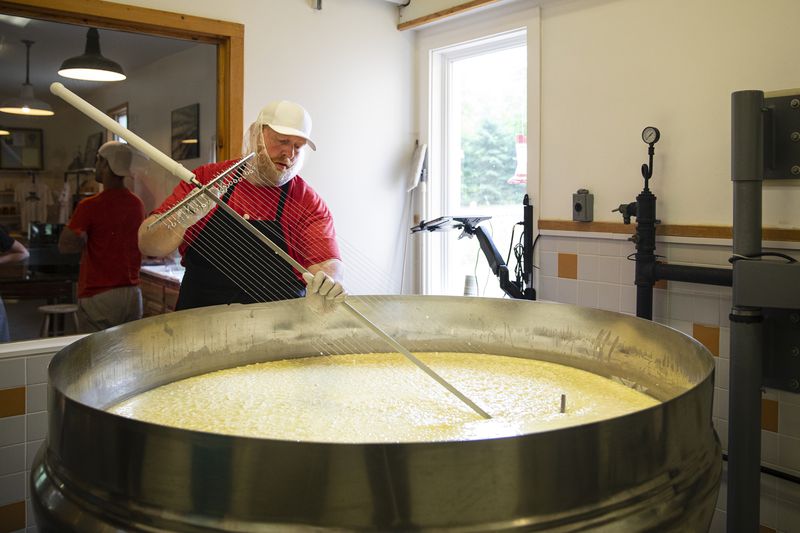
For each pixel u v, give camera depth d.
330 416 1.56
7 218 2.64
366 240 3.79
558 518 0.91
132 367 1.68
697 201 2.59
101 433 0.96
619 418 0.96
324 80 3.53
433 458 0.86
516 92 3.56
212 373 1.94
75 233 2.79
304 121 2.37
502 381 1.89
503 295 3.69
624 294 2.85
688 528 1.03
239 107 3.19
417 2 3.71
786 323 2.14
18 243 2.67
